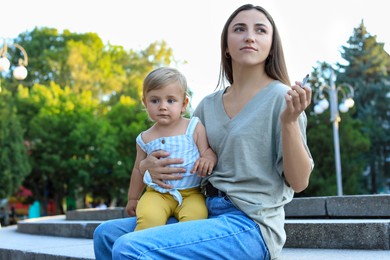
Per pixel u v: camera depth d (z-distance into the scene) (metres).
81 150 28.38
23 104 30.50
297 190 2.59
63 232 6.78
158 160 2.80
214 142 2.80
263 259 2.55
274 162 2.64
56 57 40.59
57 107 29.41
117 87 39.47
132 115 30.73
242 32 2.76
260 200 2.57
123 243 2.31
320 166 22.95
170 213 2.84
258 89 2.80
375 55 42.47
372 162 35.97
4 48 12.23
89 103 32.78
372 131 36.69
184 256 2.35
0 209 38.97
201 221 2.46
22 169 27.16
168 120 2.85
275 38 2.84
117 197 30.08
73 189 30.27
